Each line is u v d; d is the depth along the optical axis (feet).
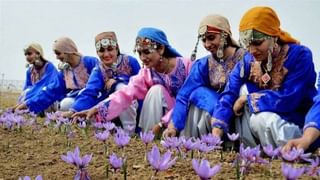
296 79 10.57
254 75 11.41
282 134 10.24
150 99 14.38
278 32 10.51
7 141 12.23
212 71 12.91
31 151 10.84
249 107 10.98
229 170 8.40
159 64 14.53
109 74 17.08
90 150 10.89
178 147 9.29
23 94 24.73
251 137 11.30
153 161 6.41
